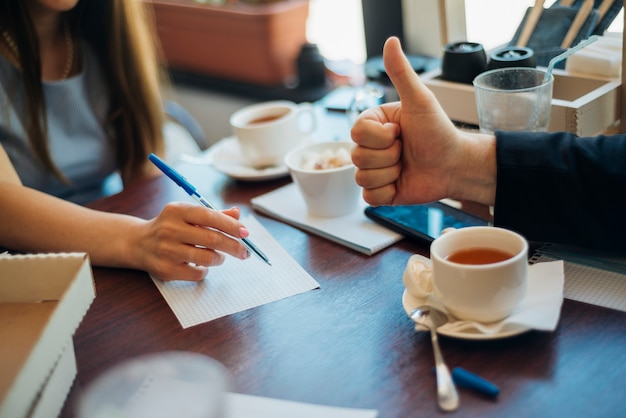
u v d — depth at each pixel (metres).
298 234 0.96
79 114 1.40
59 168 1.38
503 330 0.68
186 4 2.22
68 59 1.40
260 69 2.17
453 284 0.67
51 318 0.62
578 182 0.79
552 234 0.82
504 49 1.06
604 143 0.81
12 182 1.04
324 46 2.18
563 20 1.06
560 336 0.69
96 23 1.38
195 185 1.15
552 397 0.62
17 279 0.74
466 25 1.25
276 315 0.78
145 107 1.40
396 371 0.67
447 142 0.84
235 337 0.75
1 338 0.70
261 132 1.12
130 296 0.85
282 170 1.13
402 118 0.86
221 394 0.61
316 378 0.67
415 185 0.89
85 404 0.60
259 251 0.87
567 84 1.04
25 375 0.57
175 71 2.41
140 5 1.38
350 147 1.03
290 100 2.10
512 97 0.92
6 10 1.25
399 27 1.49
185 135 1.68
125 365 0.71
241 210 1.05
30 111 1.29
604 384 0.62
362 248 0.89
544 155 0.81
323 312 0.78
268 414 0.63
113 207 1.09
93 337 0.78
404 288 0.80
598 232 0.80
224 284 0.86
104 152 1.45
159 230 0.87
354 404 0.63
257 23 2.07
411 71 0.83
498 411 0.61
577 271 0.80
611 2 1.02
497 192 0.83
